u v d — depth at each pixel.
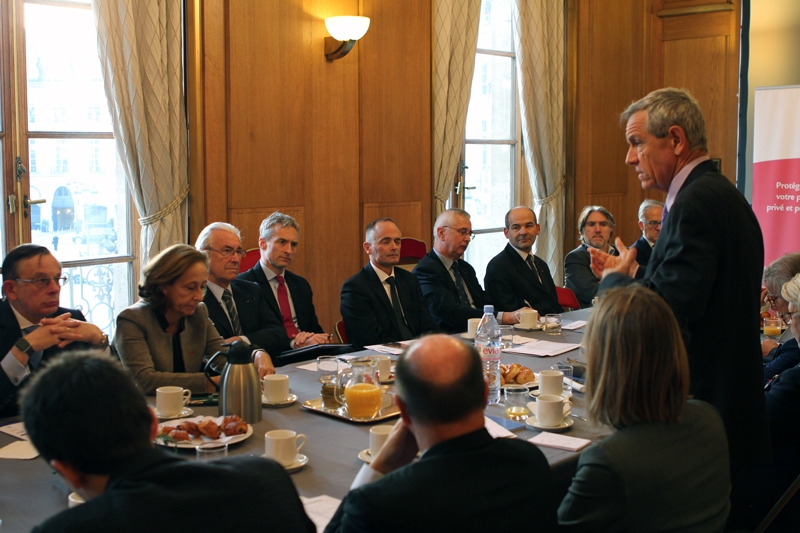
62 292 4.08
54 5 3.98
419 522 1.17
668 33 7.38
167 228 4.21
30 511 1.58
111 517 1.05
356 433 2.11
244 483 1.18
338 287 5.13
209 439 1.98
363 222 5.24
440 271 4.37
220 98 4.44
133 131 4.09
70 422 1.09
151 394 2.52
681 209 2.09
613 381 1.50
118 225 4.30
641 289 1.54
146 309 2.67
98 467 1.11
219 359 2.78
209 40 4.36
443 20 5.59
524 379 2.61
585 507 1.40
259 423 2.20
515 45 6.30
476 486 1.20
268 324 3.64
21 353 2.30
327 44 4.92
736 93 7.12
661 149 2.21
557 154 6.57
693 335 2.13
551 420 2.15
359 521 1.18
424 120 5.57
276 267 3.87
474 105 6.30
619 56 7.11
